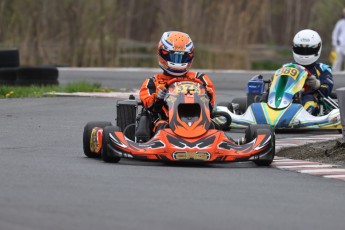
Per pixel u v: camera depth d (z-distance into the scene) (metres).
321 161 34.97
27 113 50.81
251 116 44.62
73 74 88.81
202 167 31.83
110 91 66.56
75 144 38.69
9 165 31.02
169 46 34.91
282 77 45.84
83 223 21.59
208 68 100.94
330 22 121.19
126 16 113.50
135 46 110.69
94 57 104.00
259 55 123.88
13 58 73.81
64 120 47.66
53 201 24.16
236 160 31.67
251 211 23.75
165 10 103.44
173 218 22.52
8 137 40.41
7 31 100.75
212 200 25.09
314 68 48.19
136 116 35.22
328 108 47.72
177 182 27.94
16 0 100.50
